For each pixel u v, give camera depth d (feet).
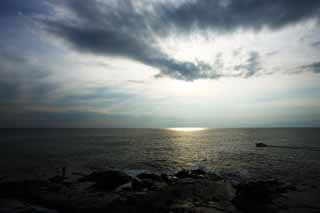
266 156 151.53
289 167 111.55
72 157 149.28
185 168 115.65
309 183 79.15
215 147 219.82
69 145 235.81
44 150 185.88
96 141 302.25
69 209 52.39
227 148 209.26
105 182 75.61
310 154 158.40
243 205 53.06
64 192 65.31
